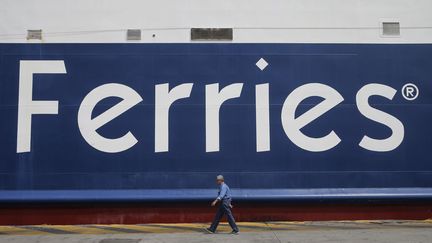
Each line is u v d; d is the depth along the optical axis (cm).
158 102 1258
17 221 1223
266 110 1261
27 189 1219
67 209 1230
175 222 1234
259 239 994
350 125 1263
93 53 1266
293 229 1131
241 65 1274
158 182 1234
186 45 1276
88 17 1278
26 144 1230
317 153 1252
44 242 996
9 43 1261
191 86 1264
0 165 1223
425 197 1238
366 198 1234
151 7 1288
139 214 1234
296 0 1298
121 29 1277
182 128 1252
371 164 1253
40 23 1273
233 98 1264
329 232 1079
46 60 1259
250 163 1245
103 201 1218
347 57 1284
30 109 1241
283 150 1251
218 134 1252
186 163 1241
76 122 1243
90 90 1254
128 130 1246
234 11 1292
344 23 1296
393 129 1266
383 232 1077
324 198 1228
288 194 1227
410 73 1288
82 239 1022
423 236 1021
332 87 1273
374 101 1274
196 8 1291
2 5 1275
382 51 1291
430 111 1277
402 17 1307
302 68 1277
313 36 1288
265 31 1287
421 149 1264
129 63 1267
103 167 1232
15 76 1251
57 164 1228
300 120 1260
